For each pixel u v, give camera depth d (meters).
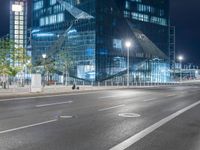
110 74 82.25
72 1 86.88
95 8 80.00
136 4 93.56
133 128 11.87
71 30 86.19
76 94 32.84
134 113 16.70
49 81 68.31
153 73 96.50
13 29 127.81
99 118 14.47
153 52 97.56
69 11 87.31
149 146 8.85
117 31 85.69
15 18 128.12
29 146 8.62
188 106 21.38
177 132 11.14
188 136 10.40
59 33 89.44
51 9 93.06
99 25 80.50
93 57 79.12
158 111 18.00
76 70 83.00
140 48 92.50
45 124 12.42
